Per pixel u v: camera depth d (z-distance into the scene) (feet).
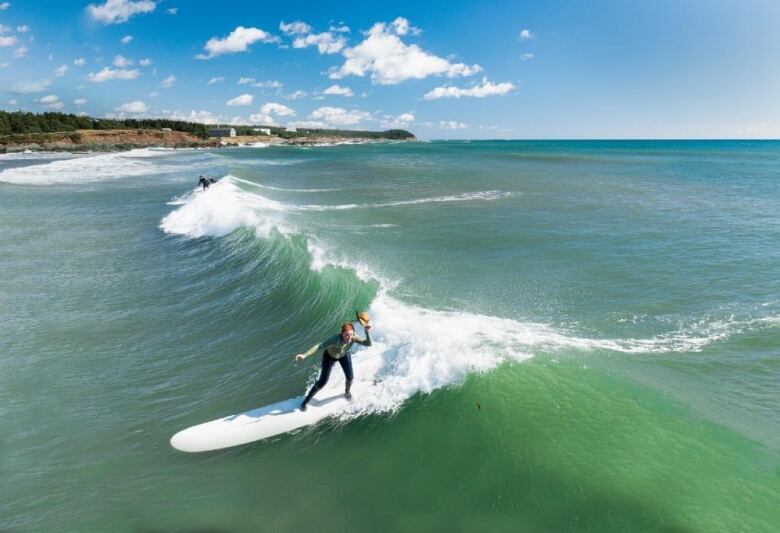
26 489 18.10
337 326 31.22
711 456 17.28
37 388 25.70
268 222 59.57
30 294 40.63
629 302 35.55
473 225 64.44
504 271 43.14
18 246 57.11
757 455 17.52
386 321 29.37
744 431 19.22
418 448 19.12
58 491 17.94
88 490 17.94
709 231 59.57
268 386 24.99
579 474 16.66
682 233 58.54
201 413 22.97
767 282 39.50
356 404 21.97
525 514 15.56
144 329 33.37
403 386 22.49
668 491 15.66
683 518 14.55
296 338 30.91
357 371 23.93
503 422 19.58
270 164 197.16
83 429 21.94
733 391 22.86
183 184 118.32
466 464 17.97
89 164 188.14
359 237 56.85
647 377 23.77
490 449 18.42
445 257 47.93
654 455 17.34
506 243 54.03
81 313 36.40
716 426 19.16
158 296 40.09
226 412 22.91
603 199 88.63
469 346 25.18
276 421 21.16
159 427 21.91
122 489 17.94
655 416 19.63
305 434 20.52
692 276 41.39
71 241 59.57
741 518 14.46
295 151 356.18
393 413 21.16
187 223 66.90
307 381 25.03
